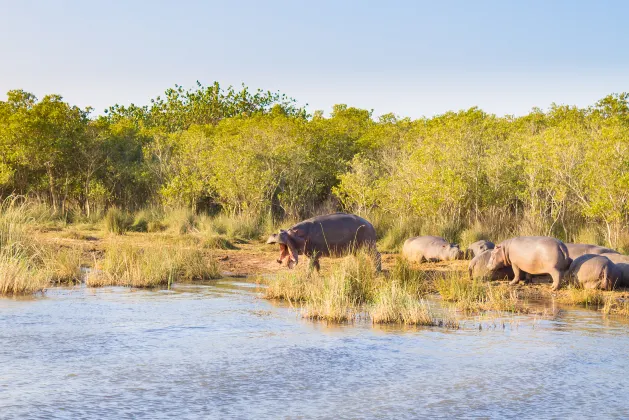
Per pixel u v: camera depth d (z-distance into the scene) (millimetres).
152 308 17312
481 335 14586
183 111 81375
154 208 44719
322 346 13227
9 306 17125
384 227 36062
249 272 25891
